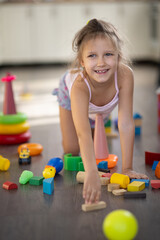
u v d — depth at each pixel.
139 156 1.80
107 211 1.18
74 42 1.45
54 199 1.29
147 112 2.84
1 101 3.46
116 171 1.60
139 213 1.16
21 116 2.12
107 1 4.84
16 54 6.10
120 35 1.42
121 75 1.49
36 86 4.25
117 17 6.05
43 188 1.36
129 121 1.50
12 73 5.32
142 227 1.07
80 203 1.25
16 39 6.03
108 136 2.19
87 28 1.38
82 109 1.42
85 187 1.20
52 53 6.15
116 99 1.54
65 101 1.80
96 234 1.04
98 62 1.34
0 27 5.93
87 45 1.35
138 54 6.21
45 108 3.11
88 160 1.26
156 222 1.10
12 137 2.09
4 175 1.57
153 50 6.03
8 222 1.12
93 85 1.46
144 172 1.57
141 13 6.07
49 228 1.08
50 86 4.21
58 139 2.18
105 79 1.37
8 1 5.14
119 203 1.24
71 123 1.83
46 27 6.02
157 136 2.17
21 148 1.78
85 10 5.98
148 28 6.12
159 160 1.65
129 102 1.51
